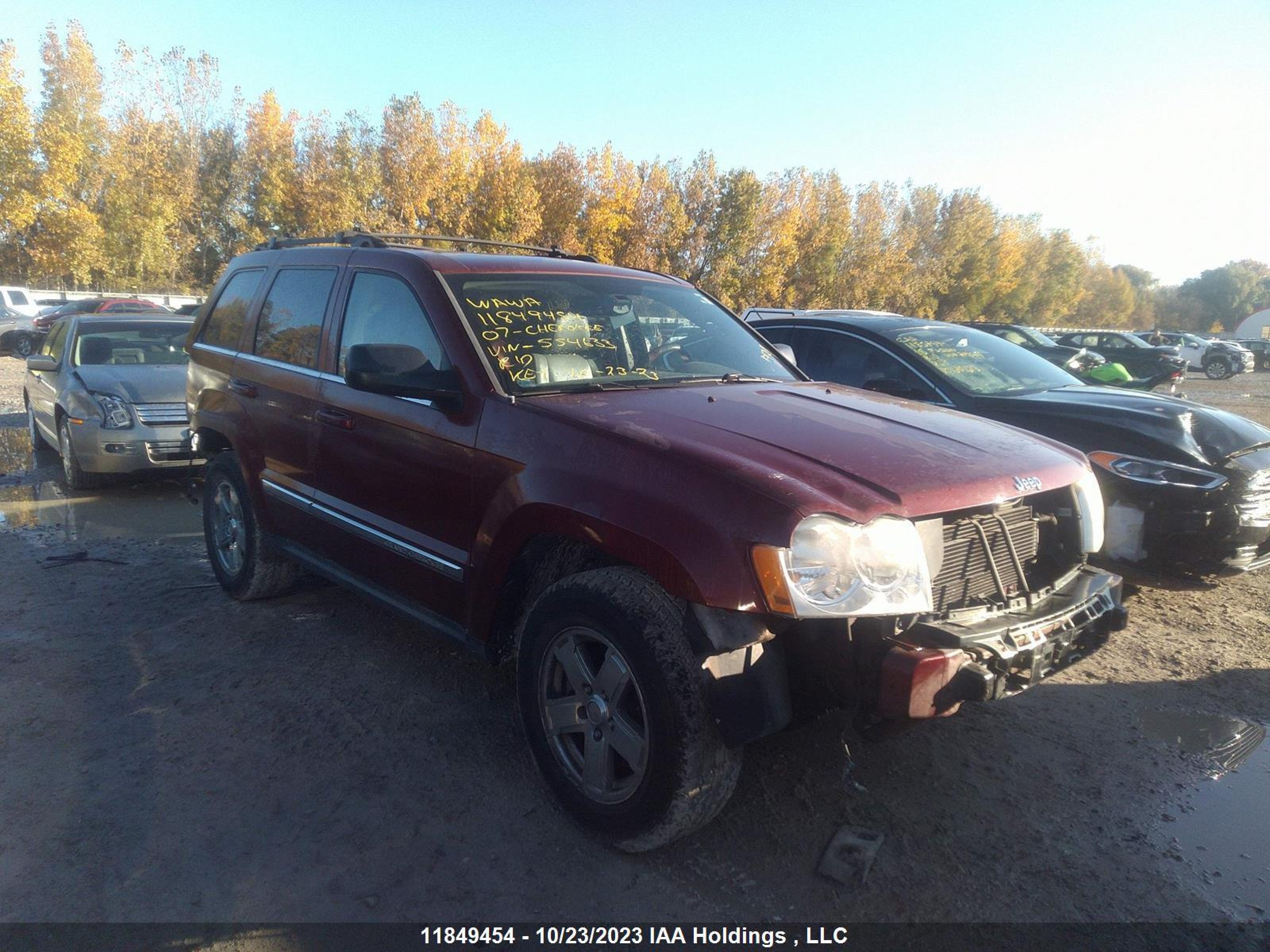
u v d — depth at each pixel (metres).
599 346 3.64
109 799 3.04
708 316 4.34
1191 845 2.90
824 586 2.37
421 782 3.19
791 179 51.53
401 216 38.16
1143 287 132.88
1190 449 4.84
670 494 2.56
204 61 43.38
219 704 3.75
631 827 2.69
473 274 3.66
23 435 11.19
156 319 9.17
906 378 6.00
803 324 6.74
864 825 2.97
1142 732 3.66
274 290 4.55
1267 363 41.41
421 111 37.53
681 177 45.12
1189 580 5.51
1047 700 3.94
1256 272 128.88
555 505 2.79
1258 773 3.35
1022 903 2.60
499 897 2.60
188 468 7.66
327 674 4.06
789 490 2.45
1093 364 17.33
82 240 35.59
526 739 3.07
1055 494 3.18
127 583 5.33
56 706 3.71
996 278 71.25
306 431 4.01
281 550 4.40
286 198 39.81
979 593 2.80
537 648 2.96
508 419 3.05
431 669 4.13
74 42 37.56
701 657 2.50
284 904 2.55
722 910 2.56
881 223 58.09
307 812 3.00
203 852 2.77
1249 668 4.30
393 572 3.60
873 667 2.48
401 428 3.44
